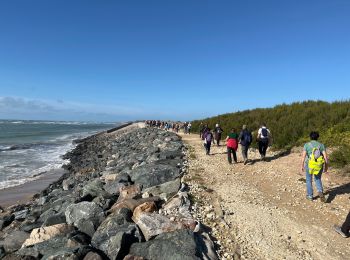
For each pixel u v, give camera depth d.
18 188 19.03
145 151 24.52
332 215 8.56
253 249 6.86
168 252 6.07
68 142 54.72
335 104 22.64
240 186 11.55
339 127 16.94
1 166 27.31
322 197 9.42
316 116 20.39
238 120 30.86
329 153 14.05
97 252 6.34
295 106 28.16
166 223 7.21
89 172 22.41
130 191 10.53
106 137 60.16
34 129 106.50
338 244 7.07
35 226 9.56
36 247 6.89
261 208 9.20
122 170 17.94
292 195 10.34
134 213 8.27
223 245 6.92
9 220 12.02
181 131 49.28
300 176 12.42
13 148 42.12
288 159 15.30
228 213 8.74
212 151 21.19
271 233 7.59
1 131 87.44
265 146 15.92
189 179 12.48
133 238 6.77
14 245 8.08
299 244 7.10
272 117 26.70
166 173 12.90
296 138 18.31
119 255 6.36
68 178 20.91
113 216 7.93
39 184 20.17
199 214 8.46
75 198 11.89
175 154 19.16
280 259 6.48
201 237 6.86
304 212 8.88
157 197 9.51
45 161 30.89
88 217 8.58
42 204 14.52
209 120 42.25
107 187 12.25
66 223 8.32
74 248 6.34
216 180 12.49
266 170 13.91
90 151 38.78
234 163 16.09
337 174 11.84
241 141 15.63
